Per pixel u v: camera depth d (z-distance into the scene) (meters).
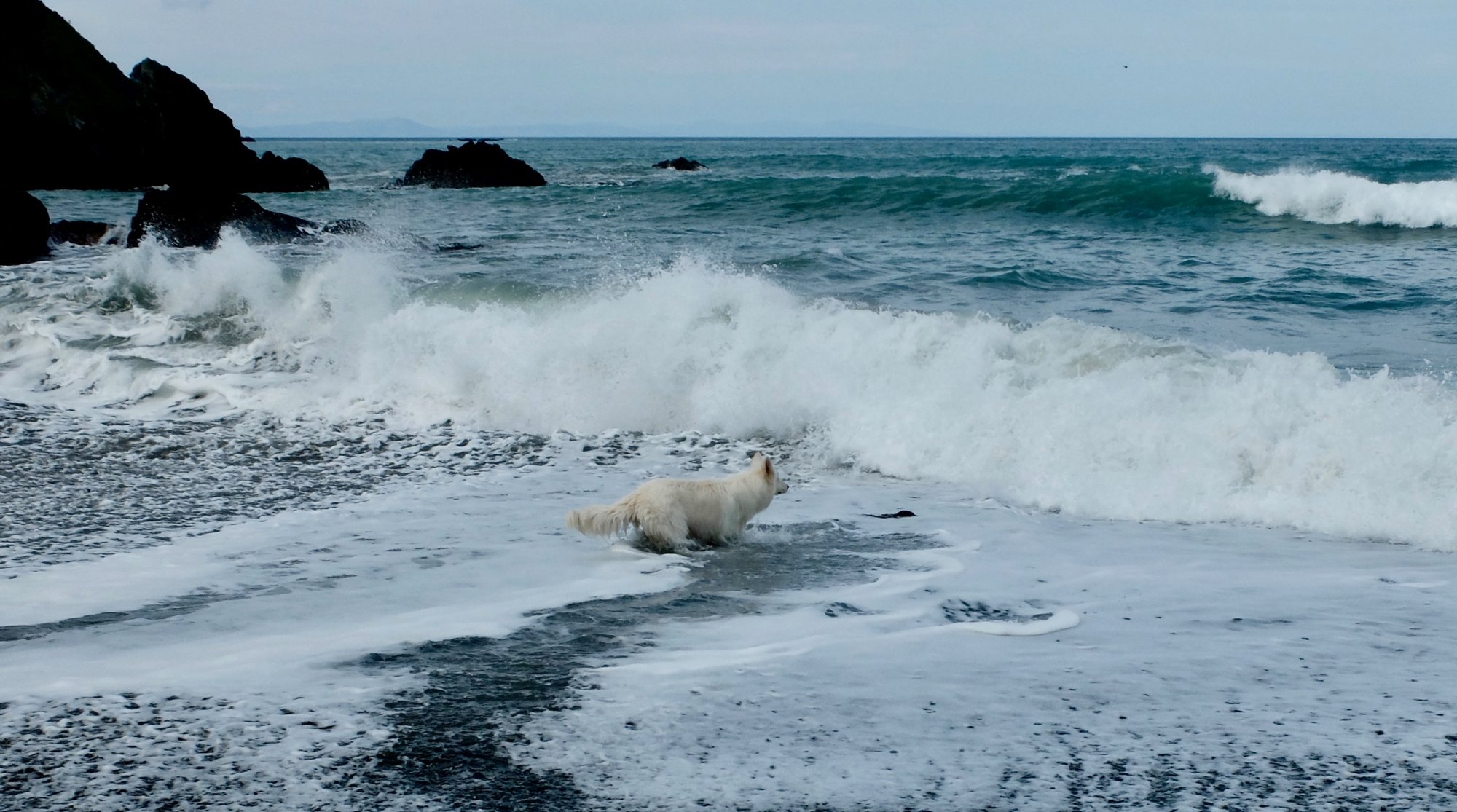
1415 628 4.66
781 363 10.00
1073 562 5.96
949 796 3.08
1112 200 28.67
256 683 3.98
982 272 17.38
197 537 6.48
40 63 46.62
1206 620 4.82
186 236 21.89
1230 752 3.36
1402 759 3.29
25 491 7.57
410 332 11.34
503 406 10.17
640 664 4.24
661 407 9.99
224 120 50.38
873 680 4.04
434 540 6.45
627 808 3.01
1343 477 7.05
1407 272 17.50
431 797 3.07
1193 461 7.57
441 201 39.25
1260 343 11.94
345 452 8.97
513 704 3.79
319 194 47.53
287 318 12.93
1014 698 3.84
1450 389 8.68
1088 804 3.03
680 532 6.16
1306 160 68.69
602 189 46.16
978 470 8.17
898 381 9.45
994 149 130.12
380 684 3.98
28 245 20.25
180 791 3.09
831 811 2.99
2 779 3.15
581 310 12.07
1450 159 73.88
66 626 4.79
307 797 3.07
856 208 30.62
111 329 13.30
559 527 6.77
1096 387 8.60
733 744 3.45
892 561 5.96
